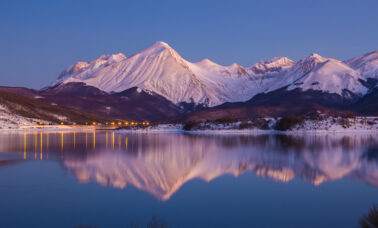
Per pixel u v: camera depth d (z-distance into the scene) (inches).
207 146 2338.8
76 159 1669.5
